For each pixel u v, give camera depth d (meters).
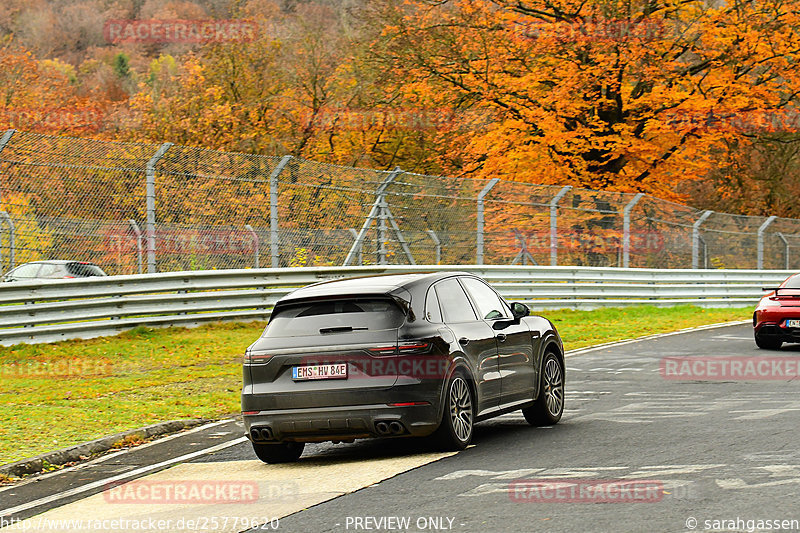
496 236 93.69
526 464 30.31
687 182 179.38
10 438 39.47
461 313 35.59
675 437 34.38
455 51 138.88
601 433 36.06
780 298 68.19
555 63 137.62
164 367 58.38
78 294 65.94
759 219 122.50
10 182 62.38
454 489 27.05
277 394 32.50
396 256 85.81
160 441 40.03
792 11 133.88
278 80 158.38
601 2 131.62
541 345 39.62
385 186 85.00
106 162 67.44
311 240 79.56
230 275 74.25
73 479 33.50
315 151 155.62
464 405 33.91
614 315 95.88
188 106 149.00
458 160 151.88
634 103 136.00
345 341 32.31
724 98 138.50
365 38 155.00
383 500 26.23
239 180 74.94
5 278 62.44
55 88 164.88
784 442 32.53
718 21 134.75
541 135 139.25
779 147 171.88
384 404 31.66
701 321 92.12
